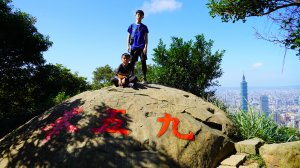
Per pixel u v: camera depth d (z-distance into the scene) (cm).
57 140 571
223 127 668
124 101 657
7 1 1409
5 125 1011
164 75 1166
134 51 760
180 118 623
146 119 606
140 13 764
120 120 598
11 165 565
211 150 582
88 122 597
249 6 690
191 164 544
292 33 595
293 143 538
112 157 519
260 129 768
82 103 671
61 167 516
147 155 529
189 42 1202
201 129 608
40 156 550
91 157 520
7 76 1434
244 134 745
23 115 1099
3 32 1317
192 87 1186
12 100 1545
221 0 718
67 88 1770
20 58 1451
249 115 797
